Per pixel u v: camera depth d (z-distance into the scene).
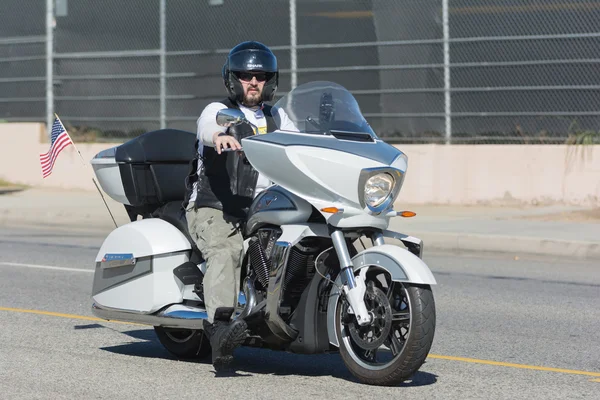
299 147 7.14
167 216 8.45
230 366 8.37
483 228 18.06
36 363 8.42
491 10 21.41
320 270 7.37
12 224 21.28
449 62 21.80
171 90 24.66
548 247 16.64
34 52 26.22
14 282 13.36
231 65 7.81
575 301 12.25
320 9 22.88
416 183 21.88
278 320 7.25
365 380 7.38
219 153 7.39
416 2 21.97
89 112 25.67
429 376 8.07
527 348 9.41
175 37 24.50
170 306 8.11
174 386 7.58
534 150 20.83
